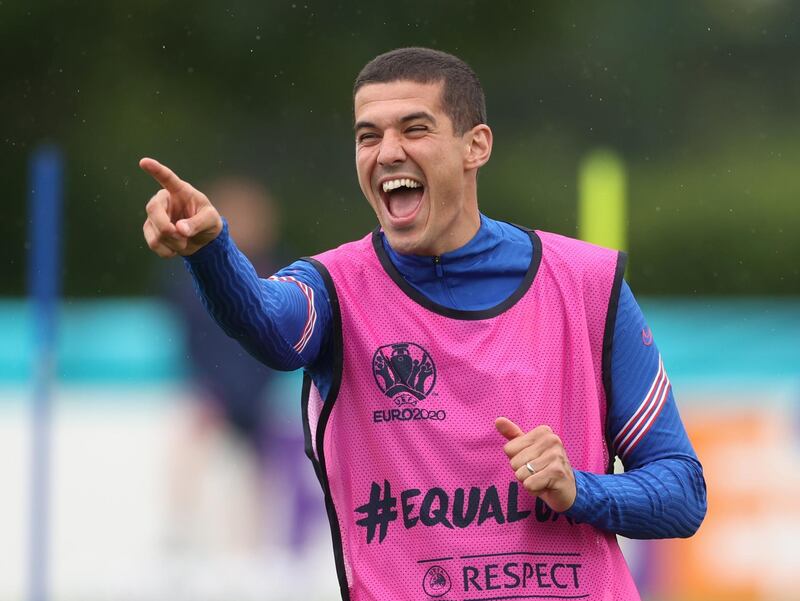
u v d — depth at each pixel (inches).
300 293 430.6
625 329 449.7
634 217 2421.3
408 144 431.2
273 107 2443.4
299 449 1143.0
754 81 2496.3
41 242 1071.6
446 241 444.1
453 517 430.9
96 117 2417.6
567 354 442.9
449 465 432.5
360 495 438.0
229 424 1155.9
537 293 446.6
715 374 1090.1
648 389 450.6
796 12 2484.0
